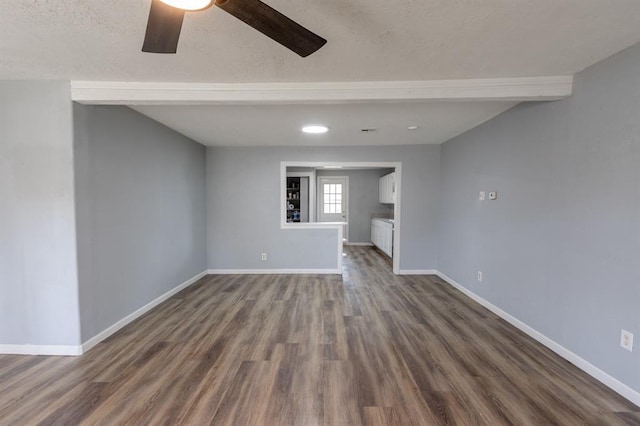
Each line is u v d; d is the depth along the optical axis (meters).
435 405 1.92
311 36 1.40
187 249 4.52
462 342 2.77
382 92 2.49
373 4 1.50
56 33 1.75
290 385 2.13
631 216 1.93
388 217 8.65
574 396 2.01
